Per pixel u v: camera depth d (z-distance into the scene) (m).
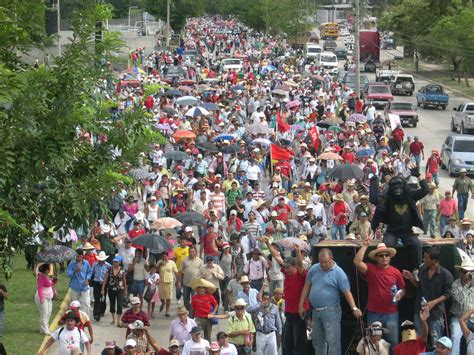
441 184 84.38
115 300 45.22
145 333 35.47
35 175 27.70
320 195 60.91
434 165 77.94
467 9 185.38
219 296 46.56
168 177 62.66
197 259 45.28
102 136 31.86
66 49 29.59
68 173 29.17
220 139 79.81
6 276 28.30
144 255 47.62
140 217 53.44
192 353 35.00
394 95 163.50
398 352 26.19
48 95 28.17
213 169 70.44
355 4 118.31
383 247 26.36
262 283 44.97
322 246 27.30
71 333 36.16
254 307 37.56
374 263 27.06
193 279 43.25
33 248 29.11
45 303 42.44
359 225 51.59
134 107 30.92
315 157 78.88
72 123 28.11
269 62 184.88
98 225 48.41
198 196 57.88
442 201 60.84
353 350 27.31
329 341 26.22
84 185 28.75
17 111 26.75
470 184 66.81
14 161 26.88
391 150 90.38
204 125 87.00
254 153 73.31
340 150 77.94
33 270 48.97
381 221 27.75
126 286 45.62
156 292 46.31
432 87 148.00
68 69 28.70
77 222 28.64
